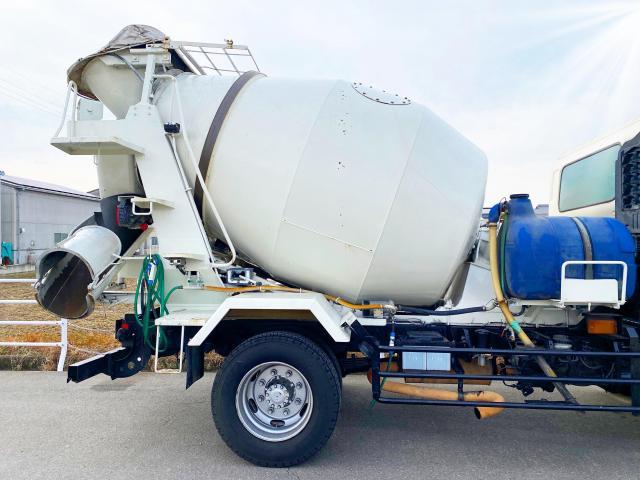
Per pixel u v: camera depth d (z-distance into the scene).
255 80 4.23
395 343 3.81
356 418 4.51
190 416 4.45
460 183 3.83
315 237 3.82
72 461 3.50
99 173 4.34
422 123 3.86
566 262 3.47
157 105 4.14
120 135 3.95
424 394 3.74
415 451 3.75
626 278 3.49
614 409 3.39
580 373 3.82
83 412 4.54
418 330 4.10
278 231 3.87
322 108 3.86
